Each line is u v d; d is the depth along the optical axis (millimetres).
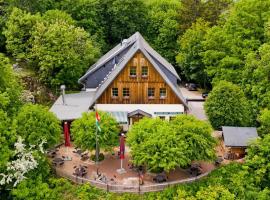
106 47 84500
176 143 44719
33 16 68000
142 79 55938
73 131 49312
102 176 46188
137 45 55844
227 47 65688
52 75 67188
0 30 72062
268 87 56031
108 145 48344
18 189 41062
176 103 56969
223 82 56219
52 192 42781
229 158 50688
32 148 44531
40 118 46281
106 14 85500
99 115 49656
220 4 85750
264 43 58875
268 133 50188
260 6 61938
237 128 51875
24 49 68438
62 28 66312
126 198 43719
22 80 64750
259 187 46000
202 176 46844
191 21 83000
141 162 44031
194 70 77000
